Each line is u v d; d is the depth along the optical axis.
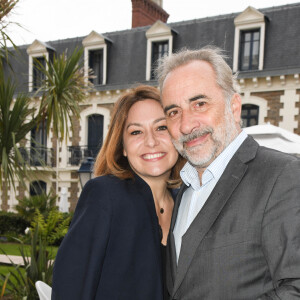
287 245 1.30
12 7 3.78
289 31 13.28
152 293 1.83
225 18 14.47
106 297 1.75
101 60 16.47
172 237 1.85
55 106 4.80
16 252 9.42
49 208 12.59
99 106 15.98
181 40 14.98
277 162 1.49
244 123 13.55
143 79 15.38
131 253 1.81
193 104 1.65
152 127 2.08
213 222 1.52
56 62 5.01
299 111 12.63
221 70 1.67
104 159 2.19
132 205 1.89
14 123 4.45
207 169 1.66
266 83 13.11
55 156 16.31
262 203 1.42
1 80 4.39
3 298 4.77
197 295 1.50
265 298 1.31
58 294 1.68
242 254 1.42
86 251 1.73
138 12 17.27
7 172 4.33
